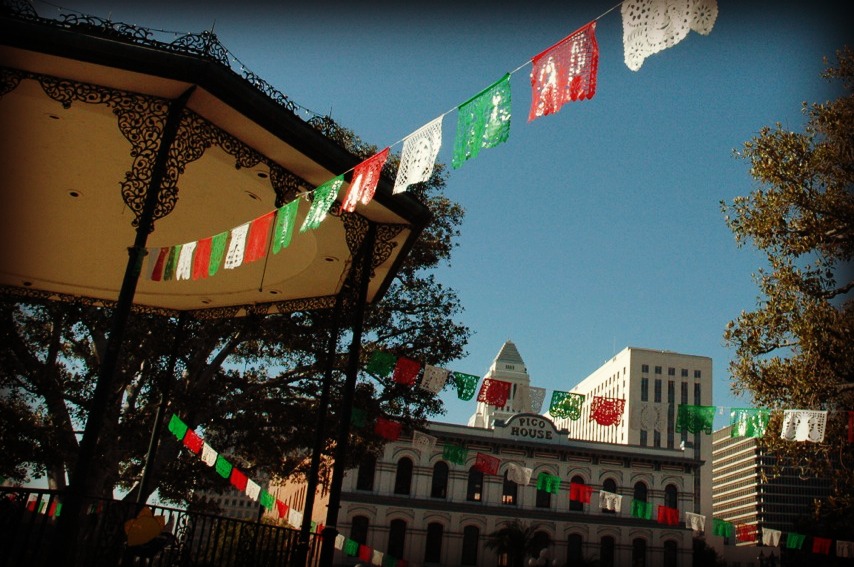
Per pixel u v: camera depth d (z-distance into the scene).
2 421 14.72
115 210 12.02
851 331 12.05
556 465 47.78
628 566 45.91
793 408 12.67
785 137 12.91
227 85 8.38
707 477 62.66
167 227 12.93
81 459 6.90
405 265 19.98
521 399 13.78
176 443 16.61
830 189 12.62
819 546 15.59
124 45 7.84
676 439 75.38
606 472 48.25
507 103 5.45
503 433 47.47
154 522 8.09
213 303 15.07
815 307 12.50
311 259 12.87
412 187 20.02
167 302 15.21
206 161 10.42
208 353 17.44
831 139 12.51
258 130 9.13
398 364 14.45
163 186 8.55
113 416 16.09
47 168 10.90
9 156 10.61
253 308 15.01
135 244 7.91
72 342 17.72
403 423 19.39
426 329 19.98
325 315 18.09
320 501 45.16
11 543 6.73
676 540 47.22
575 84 4.88
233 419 17.52
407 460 45.38
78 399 16.28
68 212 12.23
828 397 12.37
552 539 45.56
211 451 13.74
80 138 9.97
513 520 44.66
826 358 12.21
